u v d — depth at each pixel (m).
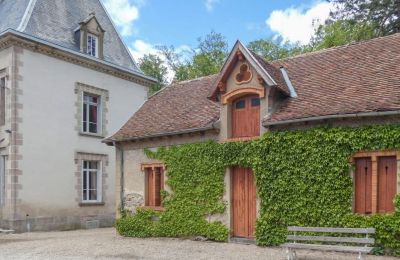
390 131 10.73
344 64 14.11
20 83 19.17
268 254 11.34
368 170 11.26
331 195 11.52
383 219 10.66
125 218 16.58
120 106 24.50
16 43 19.09
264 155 12.91
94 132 23.23
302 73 14.72
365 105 11.18
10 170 18.75
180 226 14.86
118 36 26.39
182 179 14.98
